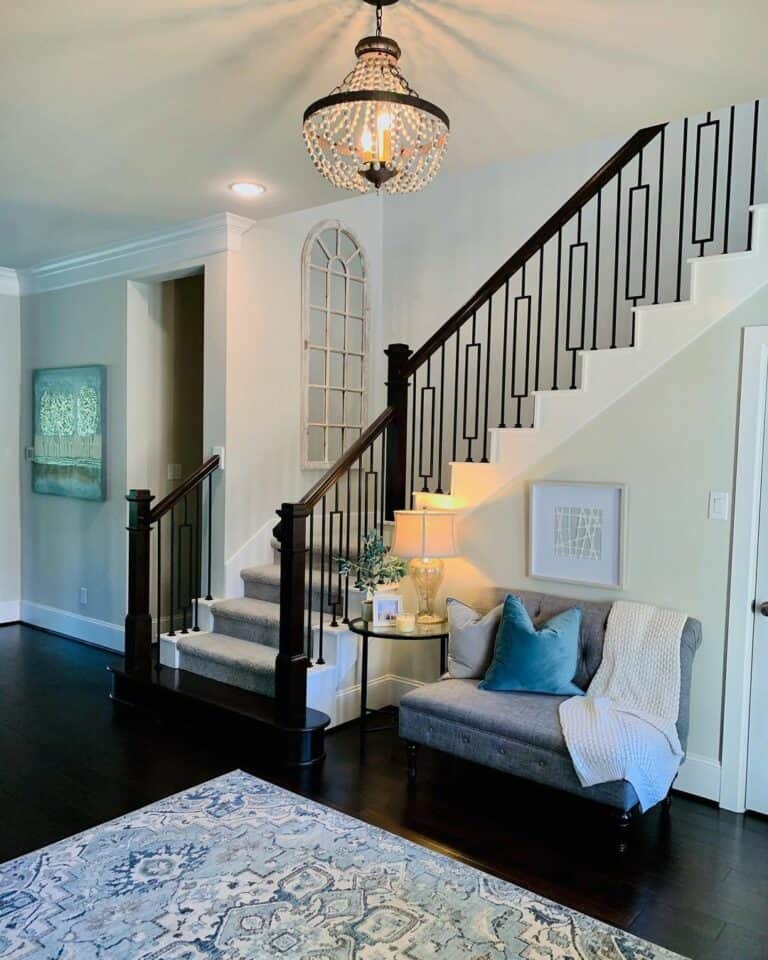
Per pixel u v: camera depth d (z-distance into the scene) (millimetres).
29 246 5055
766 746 3049
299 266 4996
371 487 5609
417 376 5547
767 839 2861
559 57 2404
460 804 3107
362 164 2117
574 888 2490
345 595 4066
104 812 2975
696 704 3207
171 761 3490
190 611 5445
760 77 2533
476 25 2221
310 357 5121
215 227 4410
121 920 2270
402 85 2154
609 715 2895
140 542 4250
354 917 2301
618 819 2688
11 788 3184
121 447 5191
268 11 2156
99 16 2176
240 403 4609
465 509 3941
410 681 4211
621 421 3391
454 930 2246
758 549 3055
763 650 3055
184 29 2256
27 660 5090
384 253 5738
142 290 5168
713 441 3141
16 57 2426
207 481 4684
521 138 3064
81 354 5484
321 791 3199
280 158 3330
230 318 4504
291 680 3500
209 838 2773
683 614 3199
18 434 6078
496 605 3732
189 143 3162
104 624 5391
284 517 3520
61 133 3062
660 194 3473
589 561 3496
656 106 2766
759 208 2996
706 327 3141
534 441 3676
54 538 5797
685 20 2170
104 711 4141
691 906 2402
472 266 5285
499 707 3061
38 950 2127
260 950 2141
